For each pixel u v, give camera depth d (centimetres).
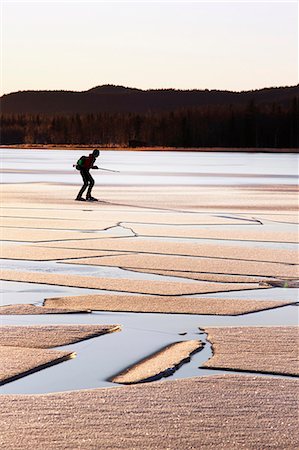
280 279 1494
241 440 711
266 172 6166
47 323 1126
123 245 1902
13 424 738
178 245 1914
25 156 11612
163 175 5581
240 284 1442
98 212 2727
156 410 776
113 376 885
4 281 1442
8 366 910
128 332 1084
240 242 1988
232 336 1059
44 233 2111
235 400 805
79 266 1606
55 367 918
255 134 19625
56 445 695
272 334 1072
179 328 1109
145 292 1355
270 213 2767
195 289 1385
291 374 892
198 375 893
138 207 2955
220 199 3384
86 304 1254
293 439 714
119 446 695
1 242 1933
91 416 759
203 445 699
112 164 7994
